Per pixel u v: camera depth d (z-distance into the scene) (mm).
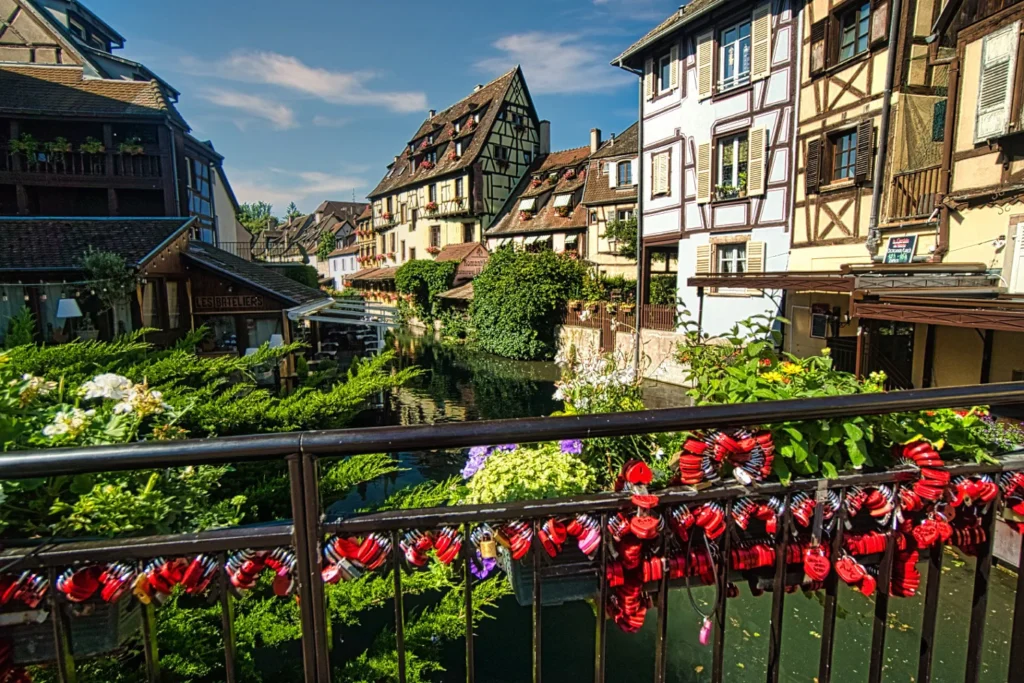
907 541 1598
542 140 33125
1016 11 7508
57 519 1774
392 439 1121
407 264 32469
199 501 2135
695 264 15305
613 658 3828
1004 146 7855
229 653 1221
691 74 14922
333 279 57375
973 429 1785
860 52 10680
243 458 1104
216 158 24656
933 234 9156
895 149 10078
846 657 3695
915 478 1533
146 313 13883
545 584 1644
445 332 27953
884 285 8141
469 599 1327
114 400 2689
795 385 2174
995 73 7836
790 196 12586
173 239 14359
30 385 2379
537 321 20969
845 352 11062
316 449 1119
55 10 22484
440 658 3826
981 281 7867
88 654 1354
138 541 1188
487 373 19156
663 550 1427
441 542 1301
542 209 27938
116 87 19922
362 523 1222
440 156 35344
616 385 4137
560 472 2455
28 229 13852
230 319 16234
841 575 1472
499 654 3883
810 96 11898
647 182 16828
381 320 18172
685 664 3756
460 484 4375
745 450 1420
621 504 1375
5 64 19500
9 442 2023
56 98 18891
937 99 10164
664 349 15547
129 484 1963
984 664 3584
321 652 1199
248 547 1188
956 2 8352
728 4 13242
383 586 3641
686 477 1444
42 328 12258
